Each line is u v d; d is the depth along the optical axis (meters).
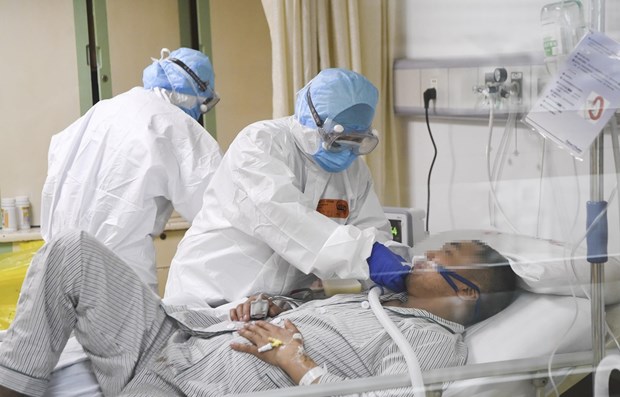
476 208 2.12
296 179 2.02
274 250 1.95
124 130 2.36
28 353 1.53
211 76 2.64
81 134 2.48
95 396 1.61
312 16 2.52
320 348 1.58
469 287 1.69
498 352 1.56
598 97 1.37
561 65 1.42
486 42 2.08
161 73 2.58
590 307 1.53
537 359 1.47
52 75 3.38
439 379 1.38
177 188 2.38
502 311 1.70
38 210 3.42
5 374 1.53
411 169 2.48
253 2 3.54
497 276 1.70
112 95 3.45
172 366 1.58
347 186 2.11
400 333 1.53
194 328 1.70
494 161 2.03
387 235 2.05
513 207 1.95
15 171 3.39
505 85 1.97
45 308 1.56
